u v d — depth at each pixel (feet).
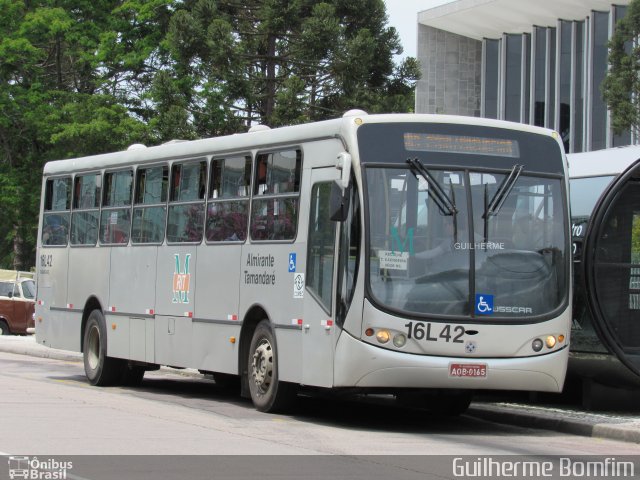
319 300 42.60
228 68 119.44
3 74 152.56
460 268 41.45
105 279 61.16
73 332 64.49
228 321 49.26
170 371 76.74
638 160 46.21
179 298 53.62
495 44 202.49
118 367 60.85
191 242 53.01
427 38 210.38
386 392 43.14
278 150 46.83
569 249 43.47
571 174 51.67
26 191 154.10
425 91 209.97
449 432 42.80
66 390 56.59
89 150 143.54
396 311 40.40
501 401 54.13
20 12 155.74
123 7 145.79
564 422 44.09
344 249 41.37
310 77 123.95
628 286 47.34
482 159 42.86
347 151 41.86
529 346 41.73
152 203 57.16
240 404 51.90
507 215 42.57
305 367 43.24
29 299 126.31
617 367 47.03
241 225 49.01
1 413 44.11
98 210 62.75
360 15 125.08
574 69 181.78
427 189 41.81
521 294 42.01
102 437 37.24
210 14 121.70
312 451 35.09
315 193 43.75
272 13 118.93
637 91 116.06
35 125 148.25
